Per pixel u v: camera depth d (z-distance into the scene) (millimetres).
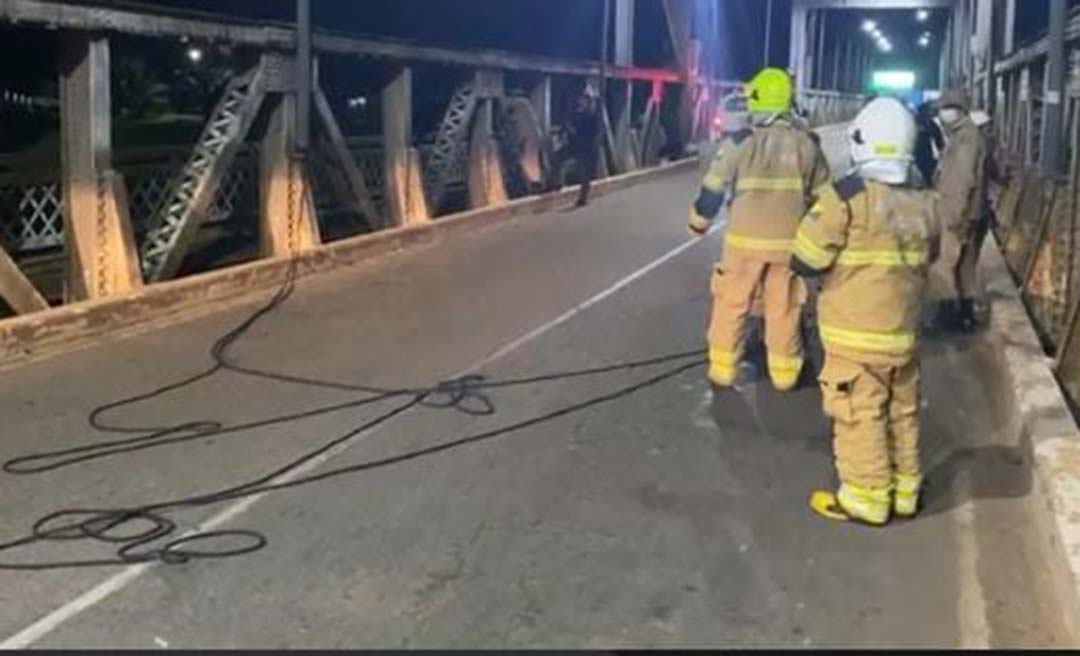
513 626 3598
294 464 5066
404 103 12055
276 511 4523
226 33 8734
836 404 4422
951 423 5863
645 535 4328
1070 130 10523
